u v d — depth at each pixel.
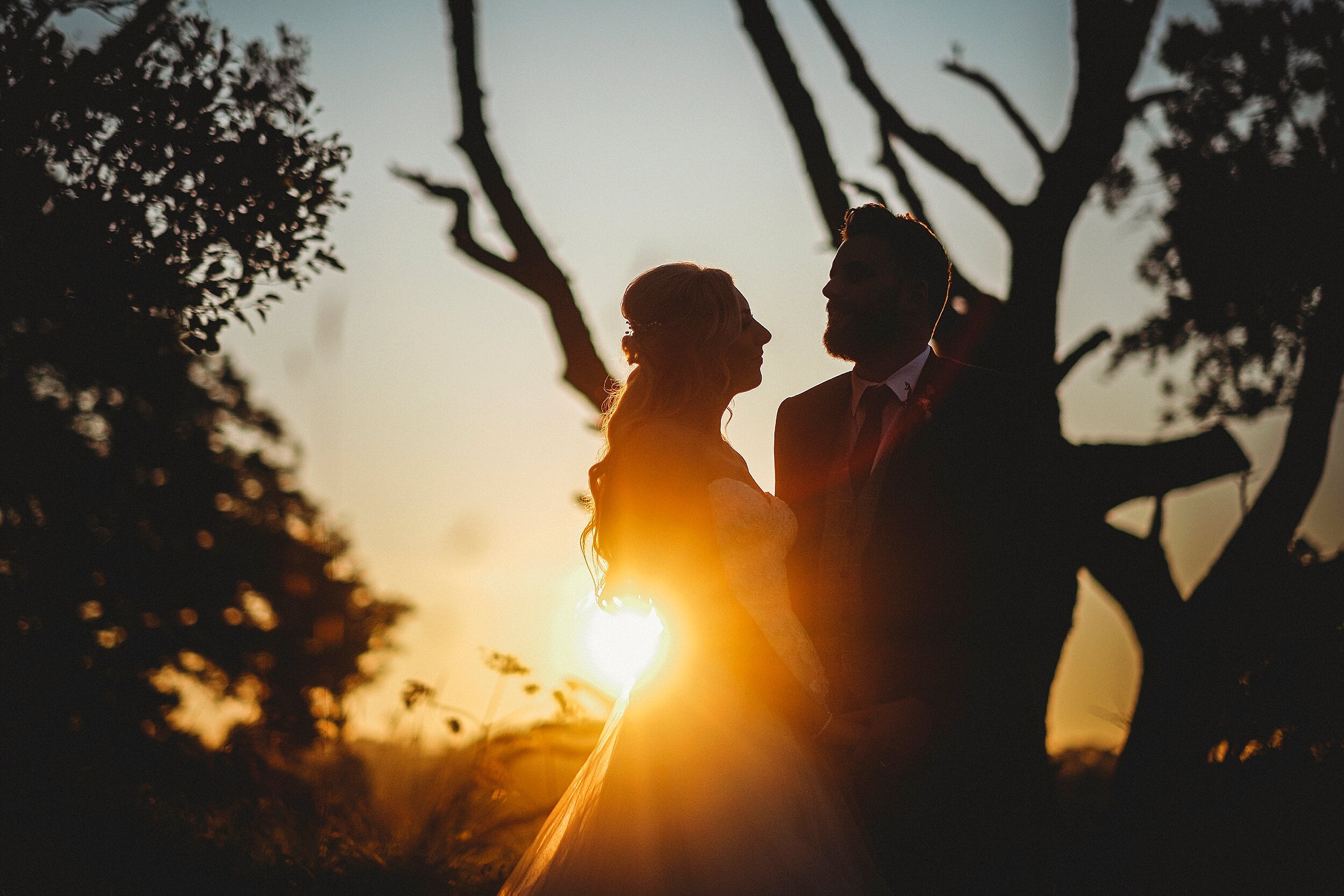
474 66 6.09
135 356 4.35
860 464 3.43
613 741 3.02
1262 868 3.86
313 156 4.12
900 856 3.26
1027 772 3.94
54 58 3.72
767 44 6.12
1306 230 5.39
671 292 3.10
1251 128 5.85
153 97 3.78
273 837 4.38
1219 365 6.05
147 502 11.55
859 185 6.21
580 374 6.17
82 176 3.80
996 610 3.25
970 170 6.07
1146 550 5.87
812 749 3.00
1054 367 5.61
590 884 2.79
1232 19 5.86
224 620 13.21
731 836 2.74
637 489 2.95
